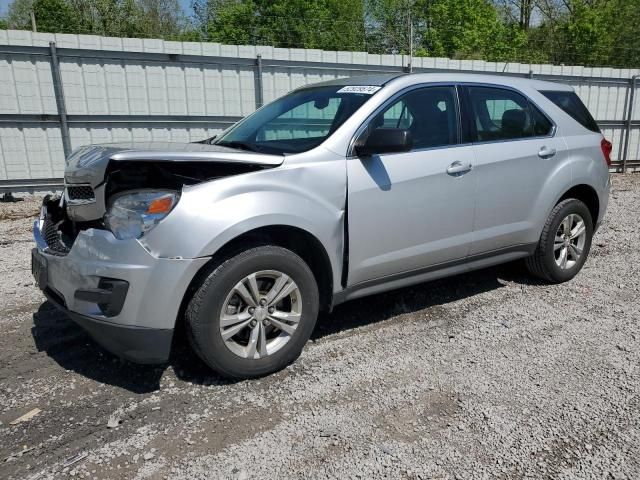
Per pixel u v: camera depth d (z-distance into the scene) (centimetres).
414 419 283
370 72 1173
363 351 361
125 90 996
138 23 3184
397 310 430
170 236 281
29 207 895
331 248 335
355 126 351
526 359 349
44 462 250
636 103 1416
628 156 1445
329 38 3150
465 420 282
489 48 3150
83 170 301
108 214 292
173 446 262
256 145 371
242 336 320
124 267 279
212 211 289
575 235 487
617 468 246
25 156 961
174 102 1034
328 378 325
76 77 962
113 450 259
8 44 911
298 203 317
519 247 446
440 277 407
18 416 287
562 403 297
